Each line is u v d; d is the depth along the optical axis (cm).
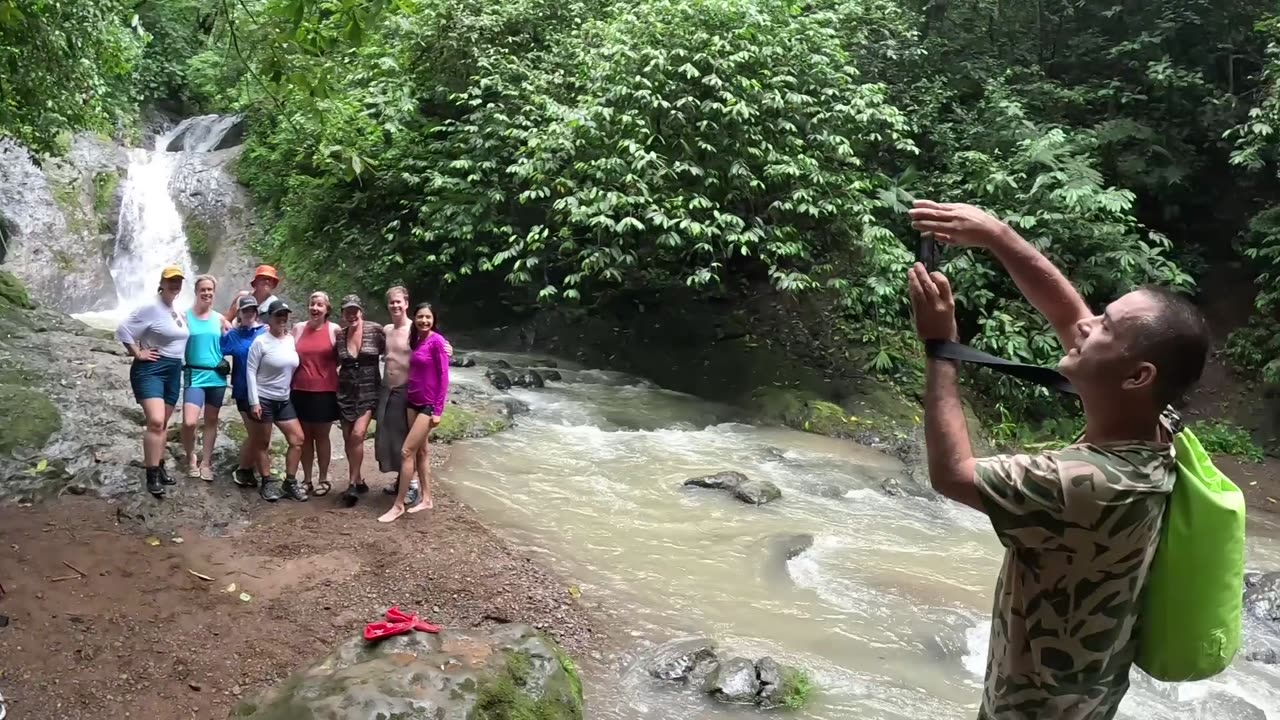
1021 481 153
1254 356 1088
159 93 2070
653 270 1345
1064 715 162
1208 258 1236
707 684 467
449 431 881
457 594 545
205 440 668
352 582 547
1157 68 1170
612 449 907
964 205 193
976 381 1058
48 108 939
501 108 1302
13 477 621
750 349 1221
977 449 953
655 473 835
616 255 1098
